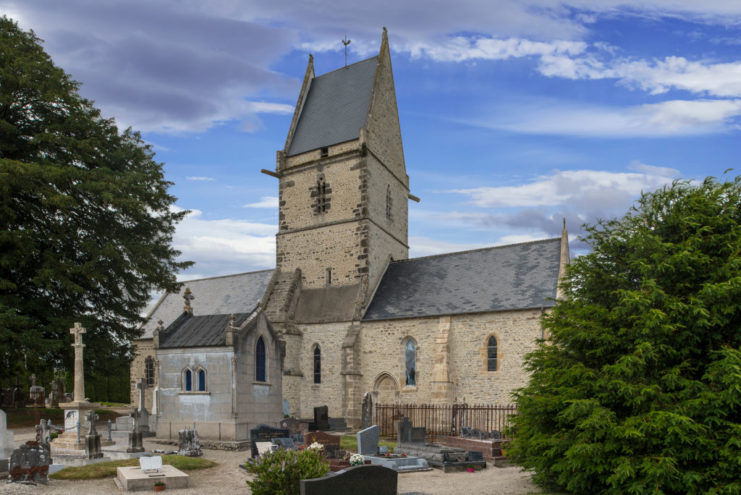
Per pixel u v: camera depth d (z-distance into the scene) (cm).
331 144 4644
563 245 3762
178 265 4072
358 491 1366
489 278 3906
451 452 2327
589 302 1820
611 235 1834
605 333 1645
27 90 3462
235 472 2055
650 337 1548
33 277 3291
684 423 1365
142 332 3928
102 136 3794
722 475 1371
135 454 2325
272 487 1436
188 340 2898
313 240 4597
